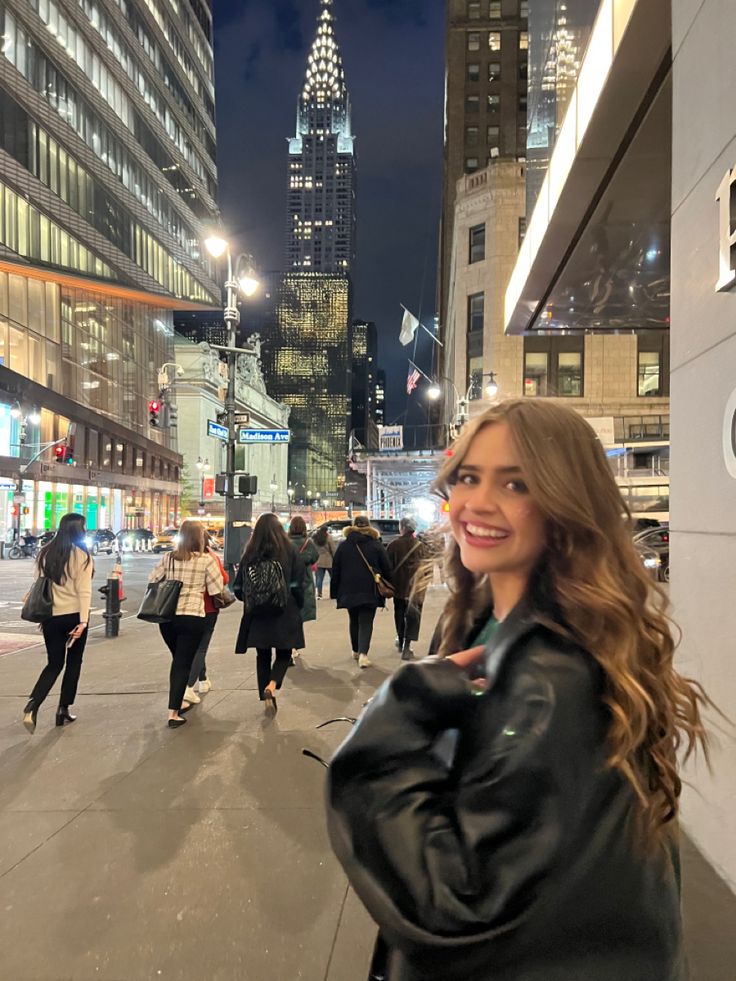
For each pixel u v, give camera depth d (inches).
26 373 1717.5
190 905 118.0
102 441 2167.8
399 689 33.4
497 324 1625.2
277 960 102.7
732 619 114.5
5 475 1551.4
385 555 319.3
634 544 38.6
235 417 725.3
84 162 1975.9
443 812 30.9
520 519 37.3
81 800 164.2
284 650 240.1
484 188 1669.5
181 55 2812.5
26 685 288.8
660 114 211.5
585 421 40.1
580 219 287.9
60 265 1843.0
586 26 222.2
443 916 28.1
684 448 136.8
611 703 31.5
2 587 780.6
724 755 117.2
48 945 107.0
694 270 132.4
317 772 181.0
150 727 223.0
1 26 1608.0
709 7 124.8
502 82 2492.6
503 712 31.0
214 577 234.8
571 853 28.3
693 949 98.1
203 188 3051.2
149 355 2694.4
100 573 1034.1
